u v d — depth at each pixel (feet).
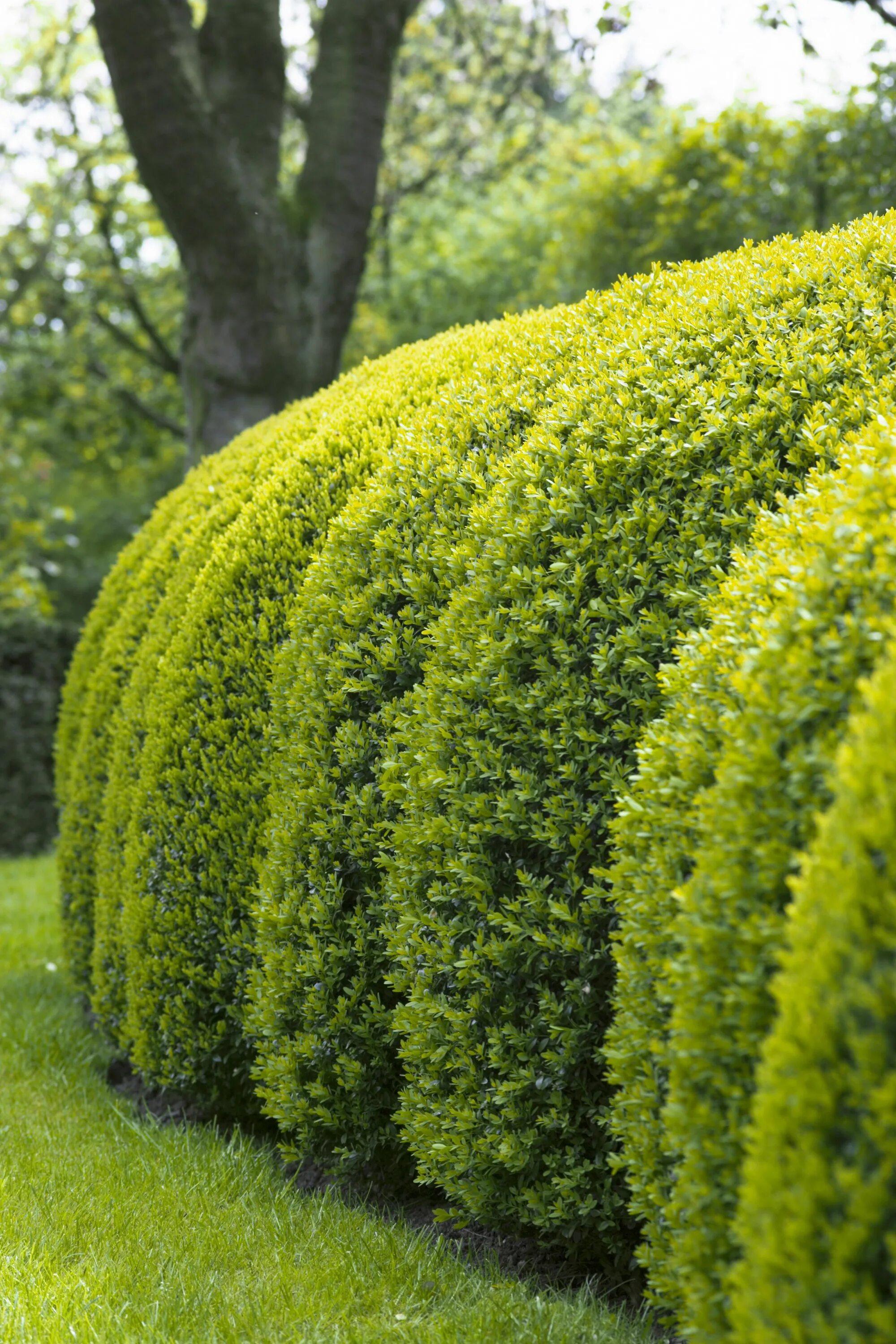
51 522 74.28
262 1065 13.34
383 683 12.01
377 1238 10.78
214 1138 13.96
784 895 6.84
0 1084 15.87
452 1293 9.76
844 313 10.33
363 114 29.32
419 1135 10.74
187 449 28.22
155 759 15.08
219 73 27.58
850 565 7.22
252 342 27.30
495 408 12.57
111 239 49.39
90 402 53.06
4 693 40.52
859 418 9.38
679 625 9.38
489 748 10.21
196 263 26.99
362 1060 11.91
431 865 10.61
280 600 14.17
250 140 27.55
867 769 5.94
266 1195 12.19
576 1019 9.72
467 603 10.83
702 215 37.65
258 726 13.94
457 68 59.93
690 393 10.45
